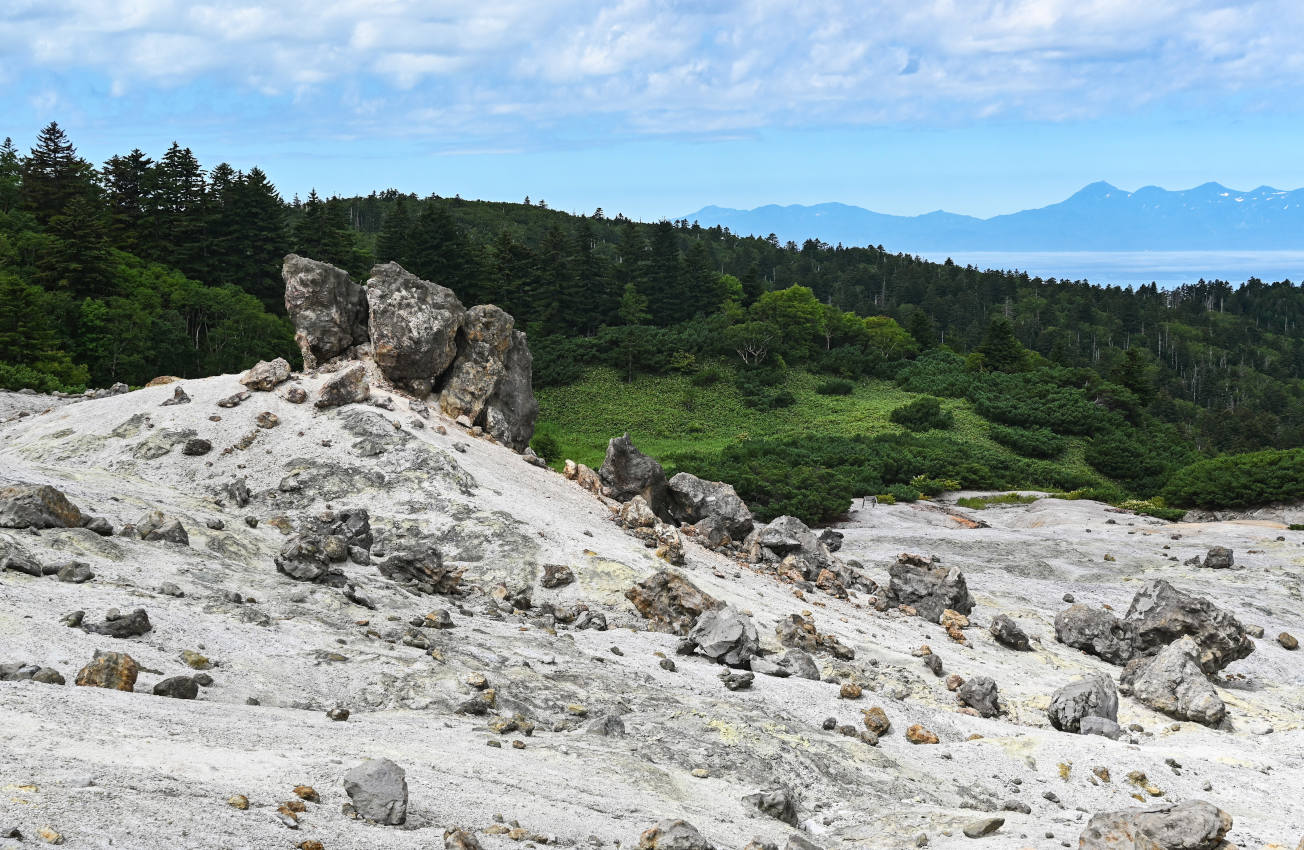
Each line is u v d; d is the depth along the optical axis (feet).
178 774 32.24
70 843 25.04
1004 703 80.64
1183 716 83.20
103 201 358.64
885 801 50.80
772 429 345.72
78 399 166.09
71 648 47.01
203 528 77.77
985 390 382.01
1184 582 152.05
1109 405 379.96
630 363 386.93
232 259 351.25
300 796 32.96
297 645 56.90
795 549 126.11
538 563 92.94
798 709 65.72
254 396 118.62
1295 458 241.35
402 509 100.42
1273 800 58.85
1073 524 209.36
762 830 42.55
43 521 65.46
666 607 86.74
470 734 47.60
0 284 229.86
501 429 130.31
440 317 128.67
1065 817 51.47
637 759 48.85
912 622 110.52
